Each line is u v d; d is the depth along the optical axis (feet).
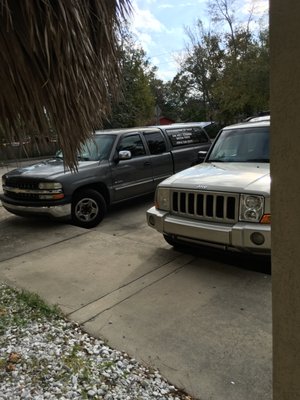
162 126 28.96
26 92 5.97
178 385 8.66
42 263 16.49
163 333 10.73
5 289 13.93
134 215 25.07
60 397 8.20
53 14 5.60
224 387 8.54
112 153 23.85
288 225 4.51
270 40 4.39
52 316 11.84
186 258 16.21
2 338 10.57
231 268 14.97
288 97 4.31
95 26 6.58
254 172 15.06
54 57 5.90
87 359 9.59
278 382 4.90
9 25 5.50
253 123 19.66
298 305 4.56
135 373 9.07
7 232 21.61
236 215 13.58
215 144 19.45
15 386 8.58
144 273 14.90
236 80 98.63
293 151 4.36
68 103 6.33
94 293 13.42
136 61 86.79
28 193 21.40
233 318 11.34
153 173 26.40
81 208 22.25
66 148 6.81
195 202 14.67
